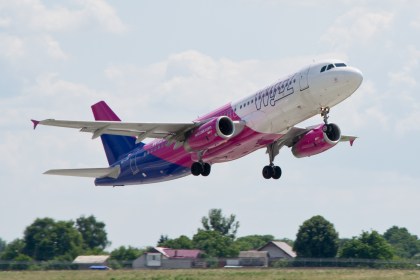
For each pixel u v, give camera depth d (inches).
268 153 7003.0
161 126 6535.4
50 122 6230.3
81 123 6318.9
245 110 6486.2
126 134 6702.8
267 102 6348.4
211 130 6323.8
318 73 6117.1
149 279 6653.5
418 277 6481.3
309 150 6786.4
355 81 6033.5
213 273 7081.7
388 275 6717.5
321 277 6525.6
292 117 6304.1
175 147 6752.0
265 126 6392.7
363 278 6432.1
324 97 6136.8
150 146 7229.3
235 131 6466.5
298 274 6855.3
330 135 6688.0
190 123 6505.9
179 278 6673.2
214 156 6673.2
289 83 6250.0
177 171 7145.7
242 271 7298.2
